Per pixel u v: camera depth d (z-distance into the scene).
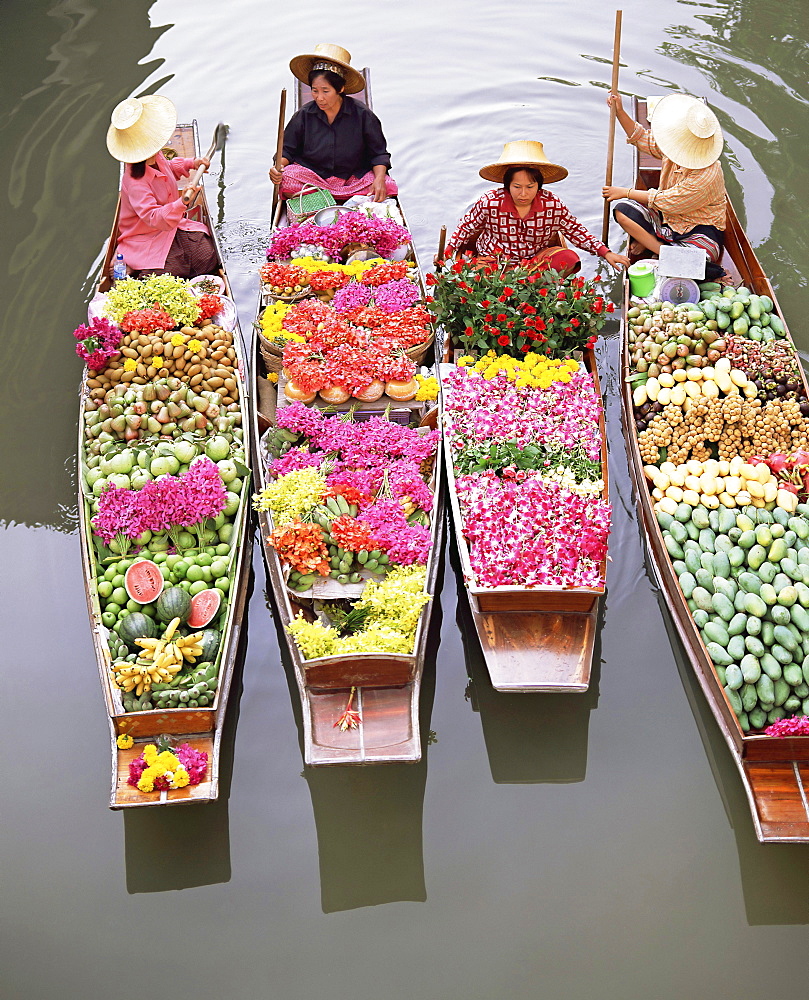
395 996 4.04
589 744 4.89
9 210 8.19
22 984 4.09
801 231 7.72
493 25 10.64
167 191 6.80
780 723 4.24
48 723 5.02
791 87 9.36
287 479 5.16
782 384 5.74
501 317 5.92
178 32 10.57
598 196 8.33
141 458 5.29
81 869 4.48
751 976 4.08
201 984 4.09
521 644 4.67
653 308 6.21
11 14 10.80
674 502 5.32
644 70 9.73
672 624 5.25
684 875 4.41
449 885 4.40
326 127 7.49
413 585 4.82
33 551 5.76
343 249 6.98
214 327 6.09
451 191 8.48
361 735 4.36
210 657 4.66
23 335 7.05
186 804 4.60
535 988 4.06
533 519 4.93
